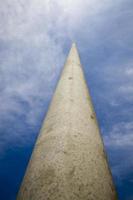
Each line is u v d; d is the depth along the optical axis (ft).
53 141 13.34
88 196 10.97
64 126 14.15
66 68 21.01
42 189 11.24
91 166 12.33
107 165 13.80
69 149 12.60
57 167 11.80
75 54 23.58
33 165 13.06
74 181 11.23
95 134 14.80
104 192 11.71
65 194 10.71
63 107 15.84
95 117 17.06
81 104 16.52
